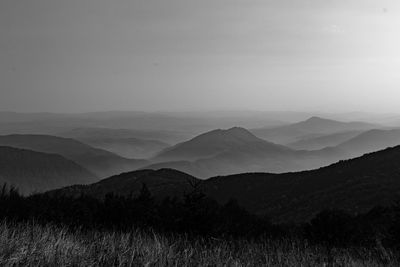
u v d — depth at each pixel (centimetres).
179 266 609
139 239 754
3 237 584
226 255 723
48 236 657
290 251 835
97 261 568
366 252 1019
